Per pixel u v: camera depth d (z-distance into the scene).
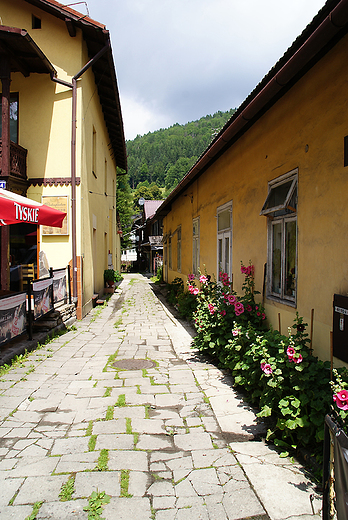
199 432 3.28
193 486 2.50
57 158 8.89
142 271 41.12
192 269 10.60
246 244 5.73
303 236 3.78
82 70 8.80
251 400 3.89
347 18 2.59
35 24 9.23
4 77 7.66
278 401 3.20
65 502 2.33
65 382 4.54
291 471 2.66
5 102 7.71
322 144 3.42
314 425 2.77
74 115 8.81
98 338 7.16
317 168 3.51
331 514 1.71
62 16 8.66
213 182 7.96
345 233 3.04
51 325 6.86
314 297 3.54
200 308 6.83
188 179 9.04
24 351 5.64
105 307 11.33
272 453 2.92
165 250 19.59
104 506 2.30
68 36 8.94
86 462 2.79
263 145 4.99
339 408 2.34
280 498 2.36
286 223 4.43
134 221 44.53
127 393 4.19
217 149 6.16
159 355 5.97
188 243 11.34
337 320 3.04
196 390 4.30
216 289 6.59
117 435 3.21
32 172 8.89
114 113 13.24
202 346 5.94
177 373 4.96
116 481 2.55
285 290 4.44
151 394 4.17
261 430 3.31
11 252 8.71
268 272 4.87
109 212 17.27
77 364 5.34
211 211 8.15
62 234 8.79
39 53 7.86
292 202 4.12
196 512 2.25
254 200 5.36
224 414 3.64
